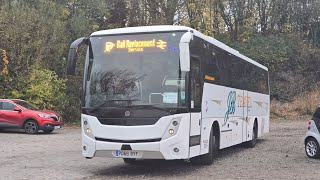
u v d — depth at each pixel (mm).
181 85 10625
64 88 31156
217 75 13469
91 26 36250
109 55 11234
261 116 20391
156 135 10398
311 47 42969
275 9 42969
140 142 10445
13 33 29219
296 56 42062
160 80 10734
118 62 11109
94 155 10789
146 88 10727
